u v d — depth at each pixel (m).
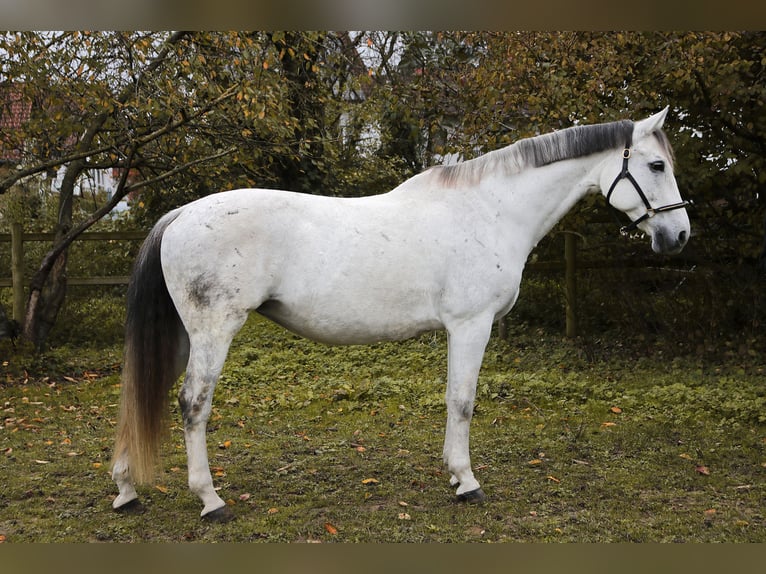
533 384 6.33
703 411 5.54
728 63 6.52
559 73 6.49
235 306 3.32
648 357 7.61
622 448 4.79
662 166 3.79
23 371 7.15
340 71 10.55
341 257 3.48
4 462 4.43
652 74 6.52
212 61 6.98
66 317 9.27
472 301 3.66
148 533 3.32
